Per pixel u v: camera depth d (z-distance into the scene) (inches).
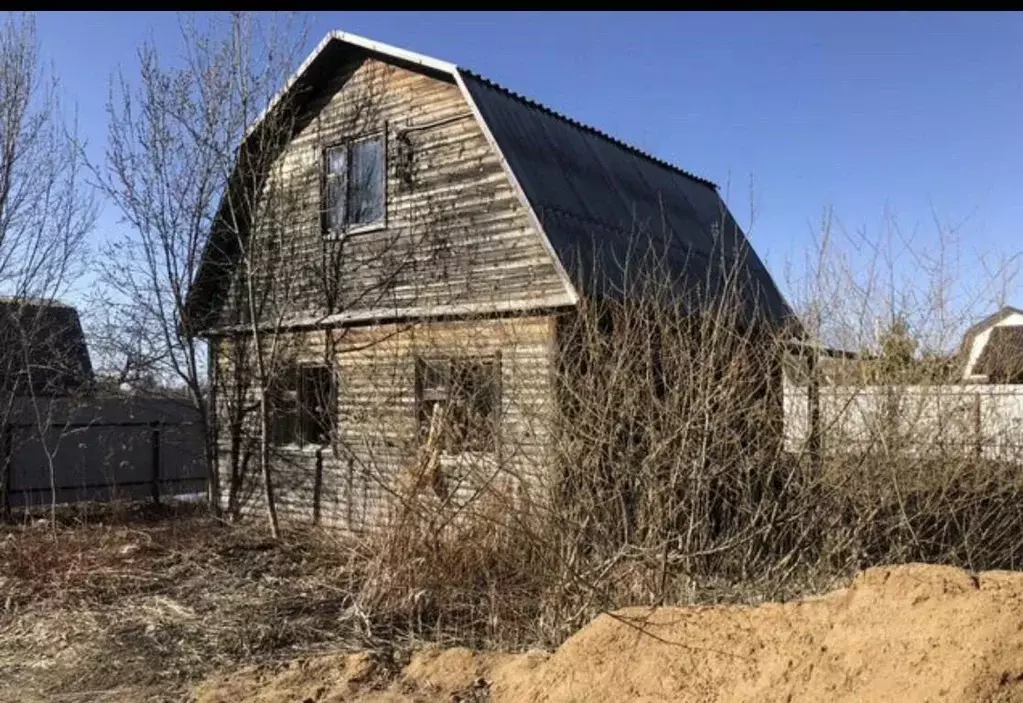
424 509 289.0
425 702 207.5
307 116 522.3
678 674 187.3
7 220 561.0
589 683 197.0
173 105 513.7
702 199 599.2
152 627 287.1
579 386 262.8
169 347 549.0
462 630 269.6
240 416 539.5
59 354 608.7
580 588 244.5
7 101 553.9
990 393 326.3
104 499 638.5
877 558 275.1
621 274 408.8
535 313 386.9
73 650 269.3
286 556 393.4
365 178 491.2
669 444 245.6
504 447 280.4
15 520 533.6
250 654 262.7
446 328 422.3
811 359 308.8
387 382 443.8
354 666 233.1
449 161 447.8
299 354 514.3
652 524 239.6
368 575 302.5
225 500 551.8
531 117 458.0
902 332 307.3
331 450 476.7
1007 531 289.0
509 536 271.9
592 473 249.4
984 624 153.6
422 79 463.8
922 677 152.9
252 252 487.8
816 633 175.5
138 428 660.7
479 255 428.5
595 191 461.1
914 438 283.6
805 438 270.2
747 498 255.9
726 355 279.4
